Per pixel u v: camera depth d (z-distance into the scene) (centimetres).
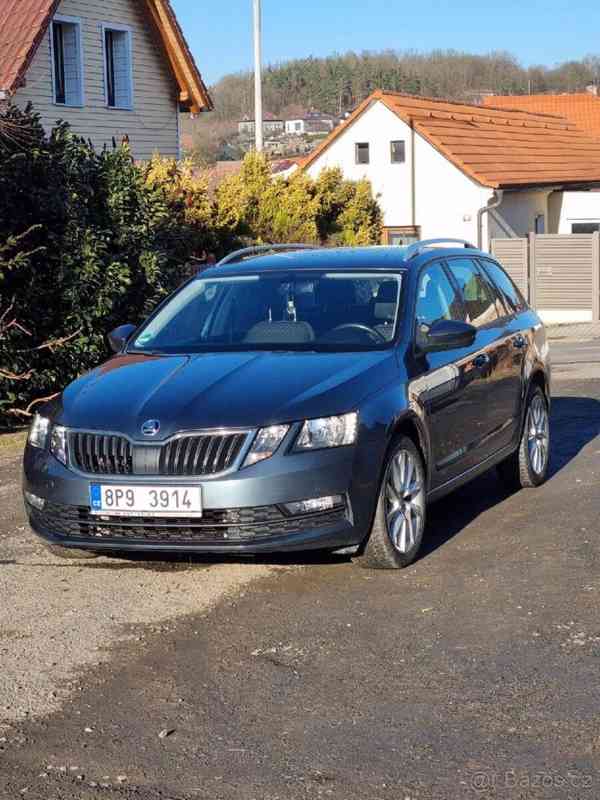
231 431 576
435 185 3453
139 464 584
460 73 8638
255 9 2541
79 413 613
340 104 8112
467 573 625
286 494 571
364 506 593
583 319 3009
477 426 734
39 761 410
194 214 1986
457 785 383
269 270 747
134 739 427
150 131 2455
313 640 527
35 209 1216
